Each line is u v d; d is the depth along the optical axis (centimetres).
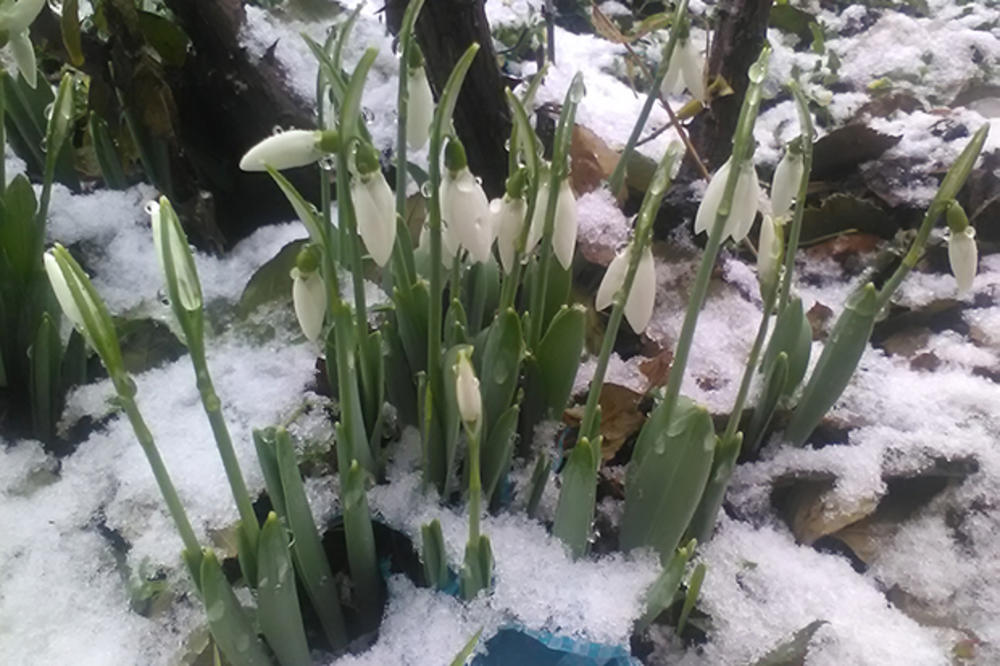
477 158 43
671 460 27
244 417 34
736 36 42
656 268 42
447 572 29
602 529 32
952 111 54
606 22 45
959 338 41
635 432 34
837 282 45
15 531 31
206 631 28
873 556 33
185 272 20
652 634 30
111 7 36
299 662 27
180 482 32
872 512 34
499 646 28
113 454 34
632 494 28
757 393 35
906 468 34
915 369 40
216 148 45
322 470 32
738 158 23
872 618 30
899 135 48
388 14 40
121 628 29
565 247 27
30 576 30
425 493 31
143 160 41
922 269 44
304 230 44
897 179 46
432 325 27
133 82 38
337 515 31
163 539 30
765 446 35
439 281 26
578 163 42
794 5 70
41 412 33
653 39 63
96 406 35
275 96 43
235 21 41
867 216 45
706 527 30
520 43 56
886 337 42
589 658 27
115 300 38
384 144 44
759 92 22
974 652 30
